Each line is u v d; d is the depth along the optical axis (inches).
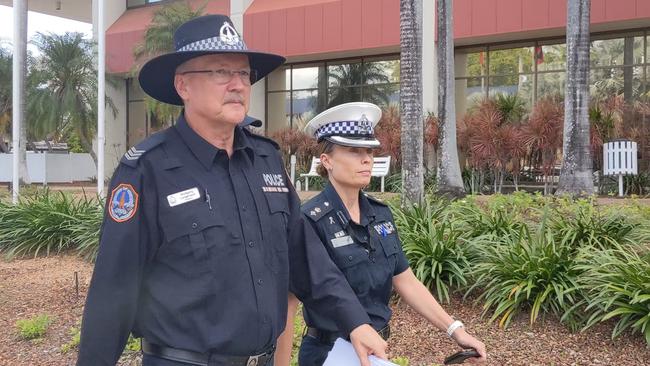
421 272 230.7
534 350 187.2
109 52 994.1
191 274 76.9
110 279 75.8
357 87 850.8
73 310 245.9
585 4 447.2
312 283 91.7
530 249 221.6
